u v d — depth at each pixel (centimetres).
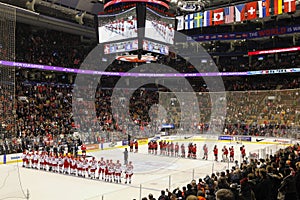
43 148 2802
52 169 2409
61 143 3064
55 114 3969
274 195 901
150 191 1619
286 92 4622
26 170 2425
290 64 4769
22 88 4072
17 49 4284
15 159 2758
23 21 4091
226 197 422
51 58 4625
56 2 3931
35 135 3198
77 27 4519
